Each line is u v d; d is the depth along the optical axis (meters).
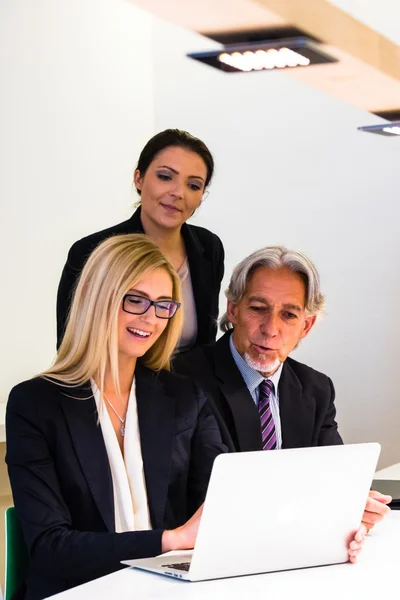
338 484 2.32
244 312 3.34
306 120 5.82
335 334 5.84
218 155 6.08
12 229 5.39
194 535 2.41
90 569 2.40
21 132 5.43
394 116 2.83
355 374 5.80
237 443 3.28
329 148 5.77
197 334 3.96
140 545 2.39
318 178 5.82
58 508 2.56
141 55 6.10
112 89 5.92
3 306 5.36
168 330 2.89
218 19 1.93
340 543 2.37
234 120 6.02
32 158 5.48
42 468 2.59
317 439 3.46
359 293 5.76
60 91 5.62
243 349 3.35
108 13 5.87
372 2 5.51
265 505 2.20
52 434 2.65
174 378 2.97
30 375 5.50
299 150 5.86
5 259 5.36
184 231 3.95
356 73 2.37
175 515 2.80
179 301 2.88
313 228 5.85
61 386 2.72
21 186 5.43
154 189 3.85
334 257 5.80
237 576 2.21
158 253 2.80
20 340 5.45
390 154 5.61
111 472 2.69
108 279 2.72
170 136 3.86
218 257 4.05
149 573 2.23
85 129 5.77
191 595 2.03
